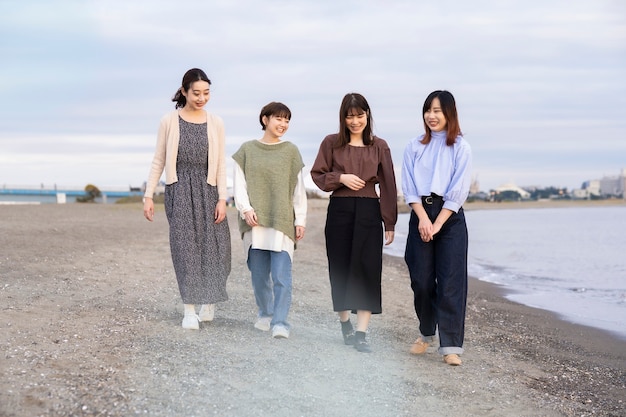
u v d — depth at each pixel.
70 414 3.26
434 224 4.79
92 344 4.39
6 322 4.75
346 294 4.97
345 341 5.12
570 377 4.89
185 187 5.22
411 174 4.93
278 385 3.93
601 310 8.34
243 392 3.75
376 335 5.64
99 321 5.06
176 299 6.33
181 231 5.17
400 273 11.16
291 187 5.26
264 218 5.19
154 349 4.41
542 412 3.94
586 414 4.00
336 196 5.08
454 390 4.19
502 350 5.63
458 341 4.80
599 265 14.47
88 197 55.66
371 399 3.86
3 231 11.52
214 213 5.30
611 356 5.81
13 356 3.99
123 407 3.39
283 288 5.12
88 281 6.91
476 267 14.02
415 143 4.99
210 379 3.90
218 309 6.11
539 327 7.05
